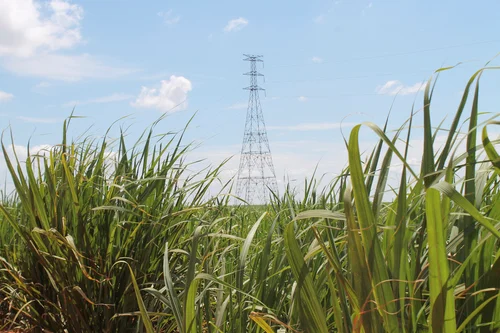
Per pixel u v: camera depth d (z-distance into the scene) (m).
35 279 3.26
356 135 1.40
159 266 3.16
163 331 3.02
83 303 3.02
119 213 3.21
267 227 4.13
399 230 1.45
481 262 1.53
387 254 1.48
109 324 2.93
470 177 1.56
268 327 1.66
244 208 4.62
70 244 2.73
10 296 3.36
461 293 1.45
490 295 1.47
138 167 3.55
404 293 1.45
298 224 2.81
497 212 1.57
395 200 1.60
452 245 1.54
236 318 2.23
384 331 1.44
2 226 4.28
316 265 2.26
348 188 1.44
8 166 3.04
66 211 3.17
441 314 1.28
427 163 1.51
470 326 1.49
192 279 1.88
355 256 1.44
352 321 1.60
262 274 2.20
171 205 3.26
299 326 1.99
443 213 1.46
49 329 3.11
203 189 3.46
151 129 3.56
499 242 1.70
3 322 3.71
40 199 3.07
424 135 1.52
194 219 3.16
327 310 2.17
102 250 3.09
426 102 1.52
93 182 3.32
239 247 3.15
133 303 3.04
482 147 1.43
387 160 1.58
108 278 2.90
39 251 3.00
